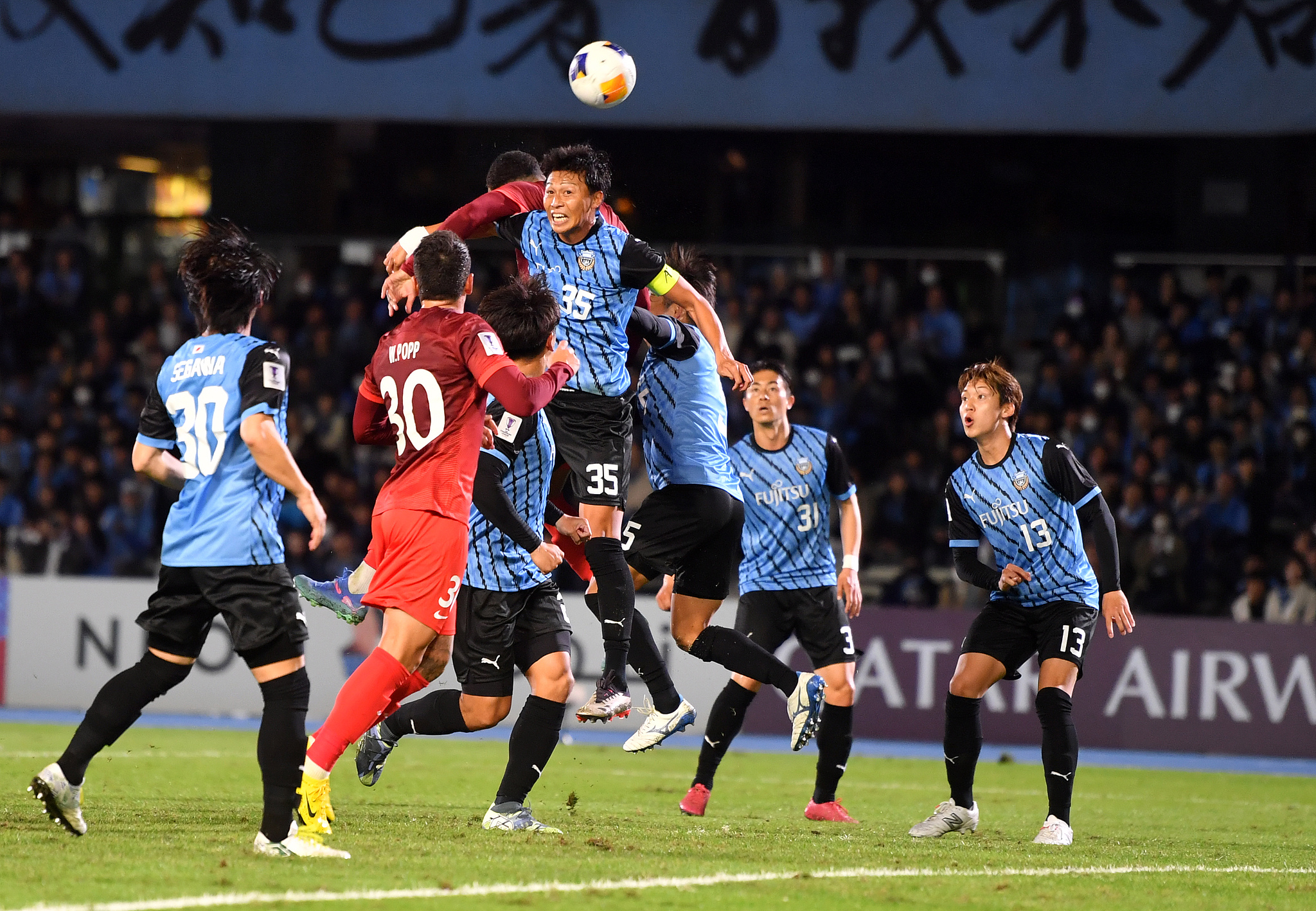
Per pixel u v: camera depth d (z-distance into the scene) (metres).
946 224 63.25
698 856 17.59
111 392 58.16
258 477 15.88
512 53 52.78
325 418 55.06
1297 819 26.42
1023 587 21.75
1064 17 50.59
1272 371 53.78
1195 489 48.78
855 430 53.47
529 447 18.72
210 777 26.48
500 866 15.87
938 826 21.42
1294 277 56.38
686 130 62.38
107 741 16.70
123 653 43.44
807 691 20.38
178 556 15.84
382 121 54.09
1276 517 48.12
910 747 40.66
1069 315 56.59
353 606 17.75
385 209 63.22
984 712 41.31
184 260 16.30
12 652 43.91
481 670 19.48
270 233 62.09
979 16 51.16
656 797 26.83
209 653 43.12
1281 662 39.66
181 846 16.52
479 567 19.03
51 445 54.16
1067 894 15.79
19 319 61.28
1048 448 21.45
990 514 21.81
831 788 23.61
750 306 57.66
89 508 51.56
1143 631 40.69
